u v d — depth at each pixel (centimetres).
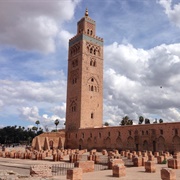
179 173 2542
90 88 9750
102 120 9806
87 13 10781
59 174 2786
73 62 10312
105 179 2192
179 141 5891
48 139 8906
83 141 8706
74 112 9556
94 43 10375
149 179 2184
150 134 6550
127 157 4988
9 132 18075
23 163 4250
